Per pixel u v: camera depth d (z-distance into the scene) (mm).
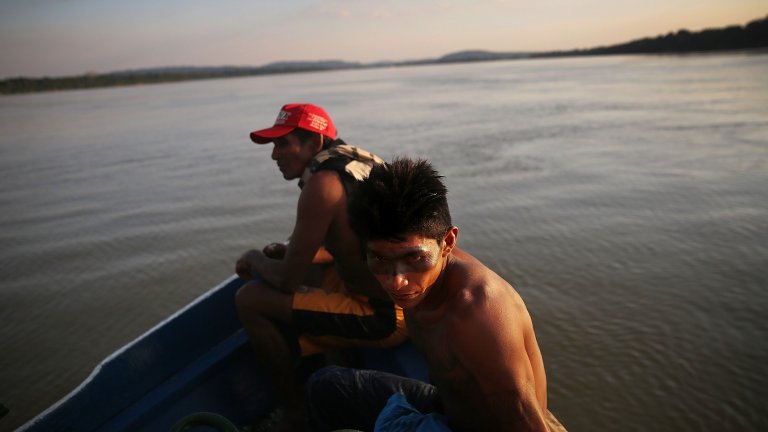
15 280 8352
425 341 1480
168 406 2703
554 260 7969
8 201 13359
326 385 2076
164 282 8125
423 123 26234
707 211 9648
